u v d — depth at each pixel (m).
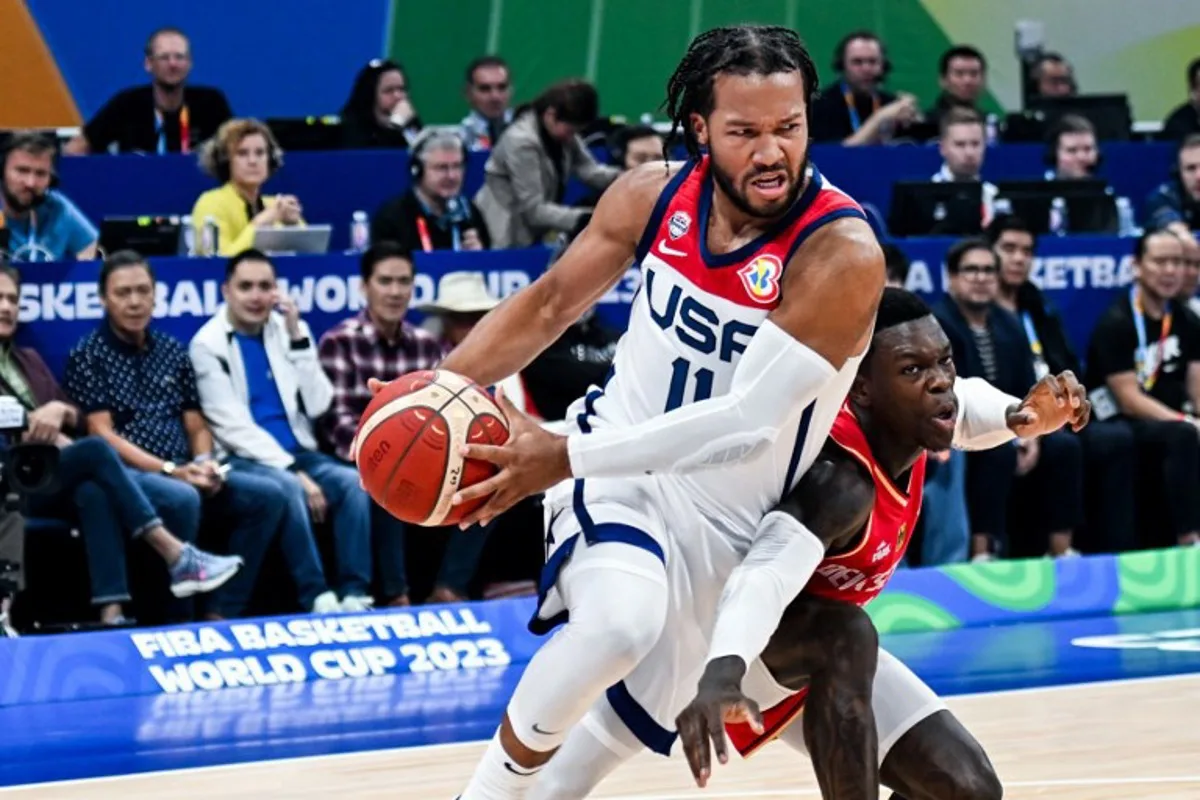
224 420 10.76
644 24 18.38
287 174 13.33
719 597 5.11
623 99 18.39
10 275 10.30
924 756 5.25
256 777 7.88
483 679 10.25
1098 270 13.17
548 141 13.08
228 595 10.66
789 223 4.88
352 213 13.50
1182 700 9.29
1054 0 19.45
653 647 5.15
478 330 5.46
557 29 18.20
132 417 10.59
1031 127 15.96
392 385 4.92
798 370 4.75
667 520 5.11
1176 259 12.57
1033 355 12.18
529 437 4.79
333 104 17.48
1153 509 12.88
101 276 10.60
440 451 4.73
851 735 4.93
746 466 5.03
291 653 10.34
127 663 9.99
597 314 11.29
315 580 10.72
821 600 5.17
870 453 5.17
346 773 7.92
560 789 5.41
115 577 10.19
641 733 5.26
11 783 7.84
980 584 11.98
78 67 16.41
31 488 9.34
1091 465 12.59
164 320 11.12
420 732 8.79
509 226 13.13
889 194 14.42
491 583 11.45
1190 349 12.77
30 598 10.41
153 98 14.25
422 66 17.84
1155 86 19.78
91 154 13.18
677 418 4.78
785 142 4.73
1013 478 12.30
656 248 5.11
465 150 12.83
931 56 19.12
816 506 4.96
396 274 11.02
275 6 17.22
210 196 12.37
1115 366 12.64
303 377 11.00
